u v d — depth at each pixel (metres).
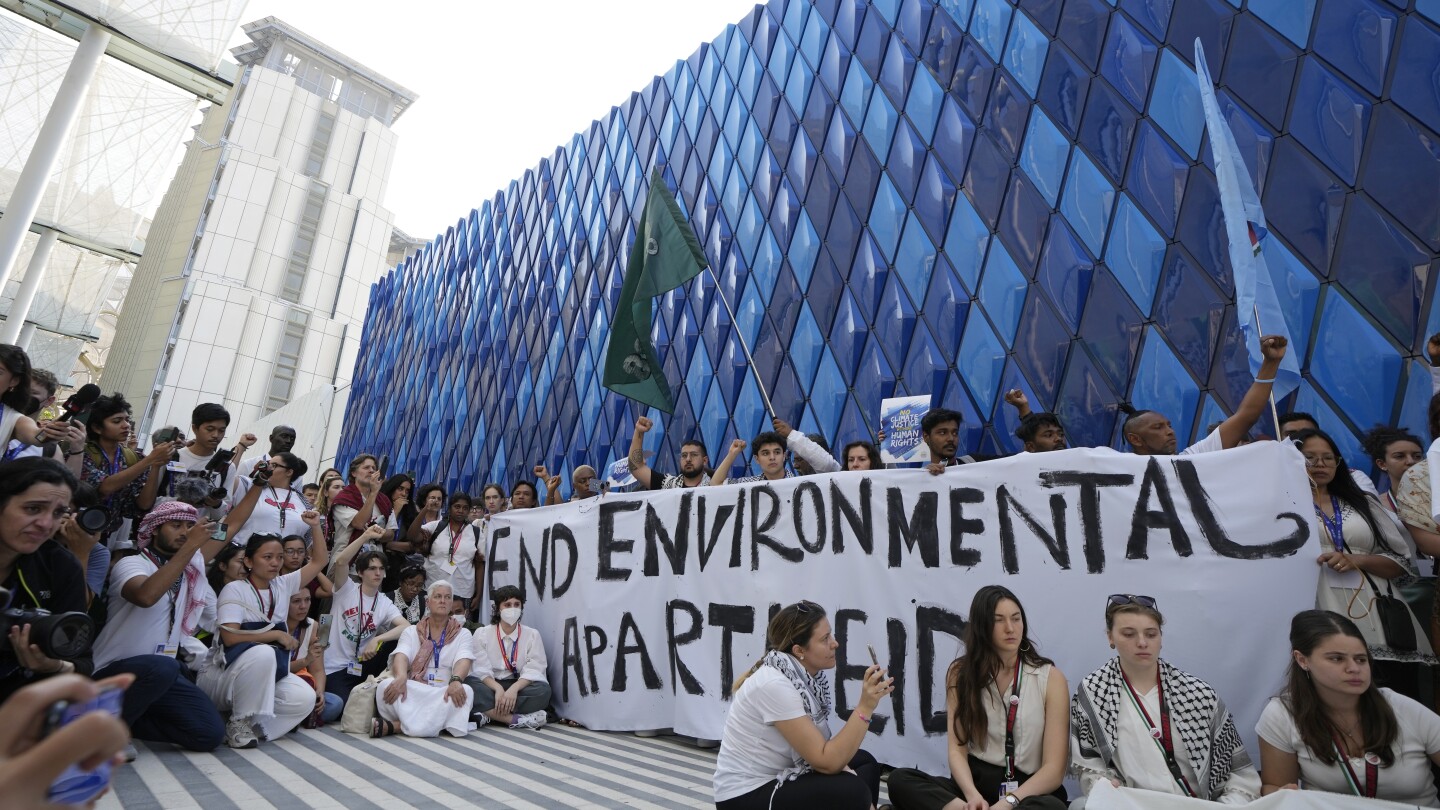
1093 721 3.68
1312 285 7.86
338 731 6.47
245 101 58.94
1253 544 4.20
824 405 13.55
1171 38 9.91
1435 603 3.65
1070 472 4.80
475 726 6.65
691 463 7.41
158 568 5.57
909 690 4.96
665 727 6.24
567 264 23.64
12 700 1.14
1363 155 7.72
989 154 11.94
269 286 55.78
